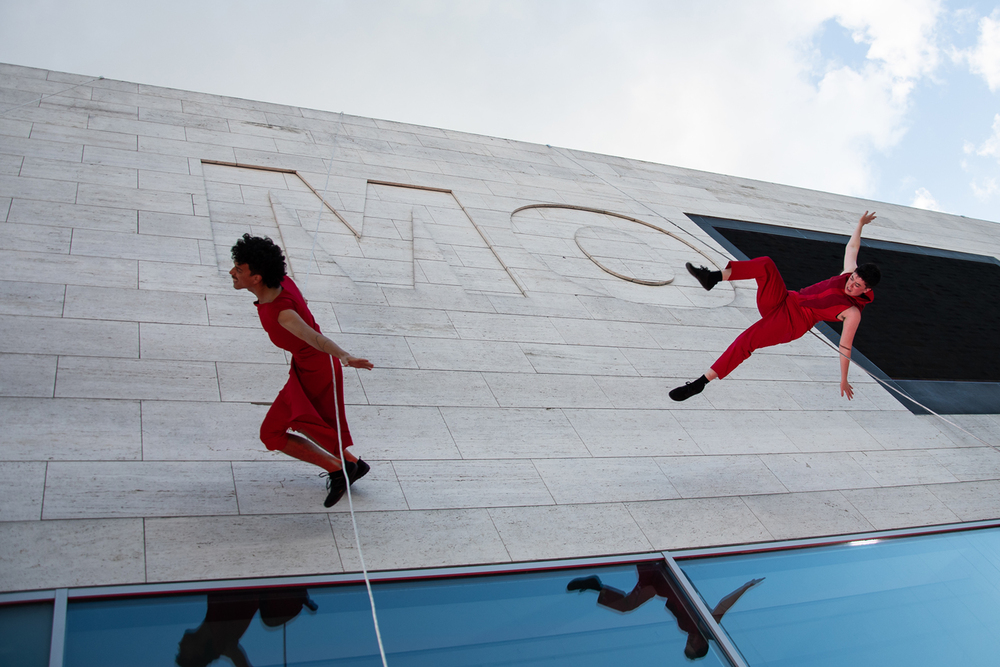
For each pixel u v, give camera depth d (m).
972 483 6.44
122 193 7.17
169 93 10.04
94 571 3.34
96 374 4.72
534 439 5.37
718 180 13.84
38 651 2.93
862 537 5.22
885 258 12.17
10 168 6.94
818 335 8.82
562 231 9.62
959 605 4.79
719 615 4.17
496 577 4.01
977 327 10.59
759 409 6.71
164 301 5.72
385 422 5.08
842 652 4.16
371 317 6.40
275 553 3.72
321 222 7.89
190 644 3.14
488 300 7.33
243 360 5.31
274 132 9.85
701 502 5.17
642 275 8.91
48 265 5.70
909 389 8.13
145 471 4.05
